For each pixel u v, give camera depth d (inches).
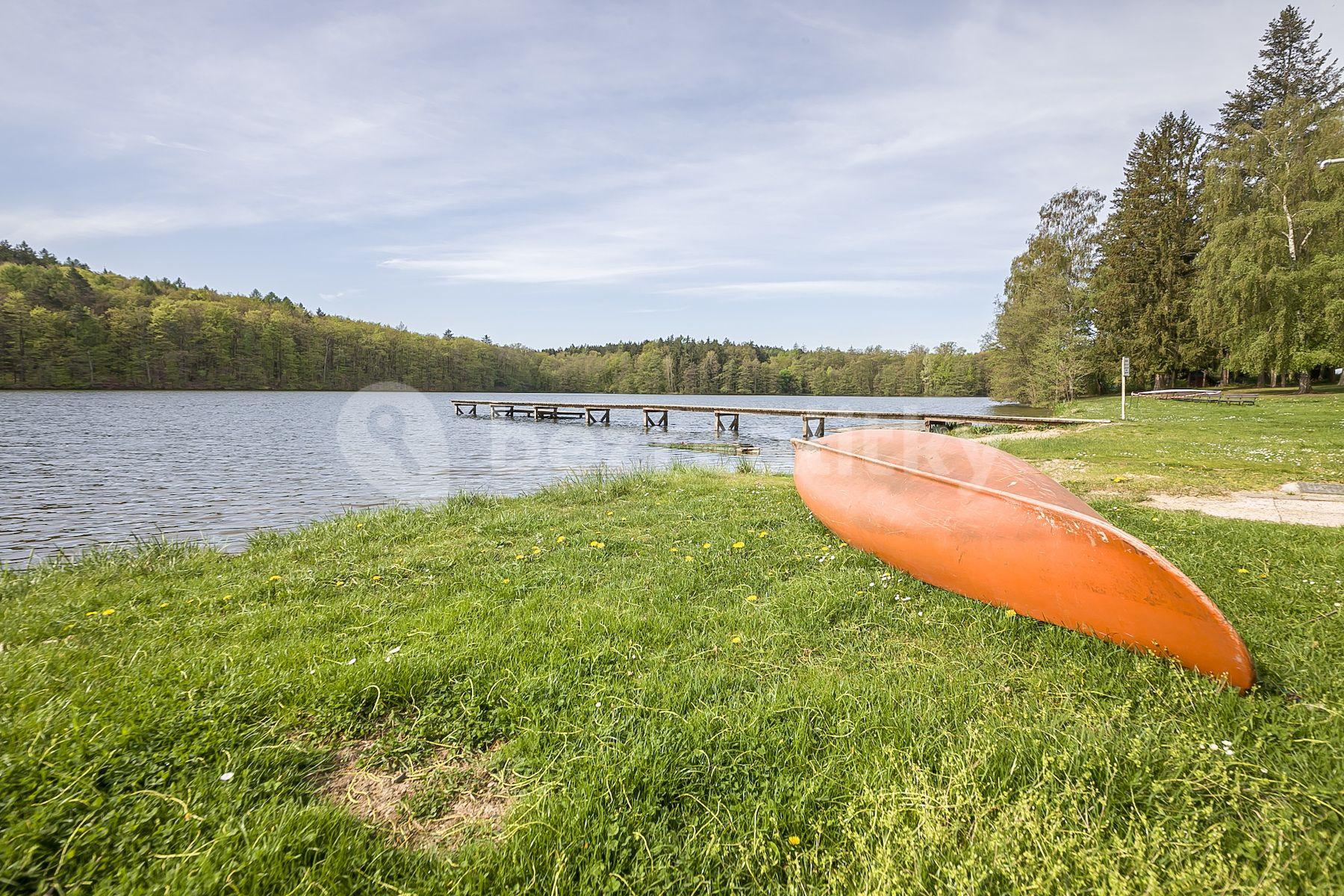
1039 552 126.0
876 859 64.4
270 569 182.5
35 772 73.5
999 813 70.8
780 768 80.6
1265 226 943.7
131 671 103.3
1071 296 1467.8
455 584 161.3
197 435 870.4
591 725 89.6
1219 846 65.4
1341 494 280.2
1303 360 931.3
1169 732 88.4
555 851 65.7
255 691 95.2
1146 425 643.5
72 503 388.5
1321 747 83.8
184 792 73.2
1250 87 1378.0
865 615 136.9
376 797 76.8
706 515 247.8
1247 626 125.2
